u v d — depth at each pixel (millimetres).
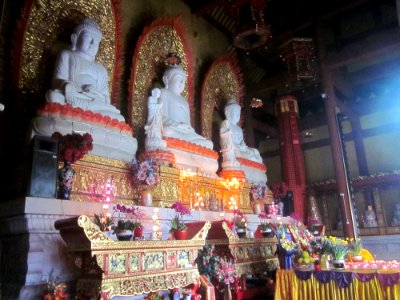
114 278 4562
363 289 5699
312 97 20359
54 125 7207
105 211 6414
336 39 18422
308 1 15953
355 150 20938
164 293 5887
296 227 8664
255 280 8609
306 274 6297
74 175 6680
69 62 8570
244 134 16484
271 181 23781
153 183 8016
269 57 18891
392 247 16812
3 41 8227
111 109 8555
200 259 6559
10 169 7309
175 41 12523
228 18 16203
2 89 7988
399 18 11688
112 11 10391
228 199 11008
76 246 4707
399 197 18094
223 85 14977
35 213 5586
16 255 5664
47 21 8789
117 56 10352
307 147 22562
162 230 7363
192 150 10422
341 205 14156
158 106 9617
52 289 5047
